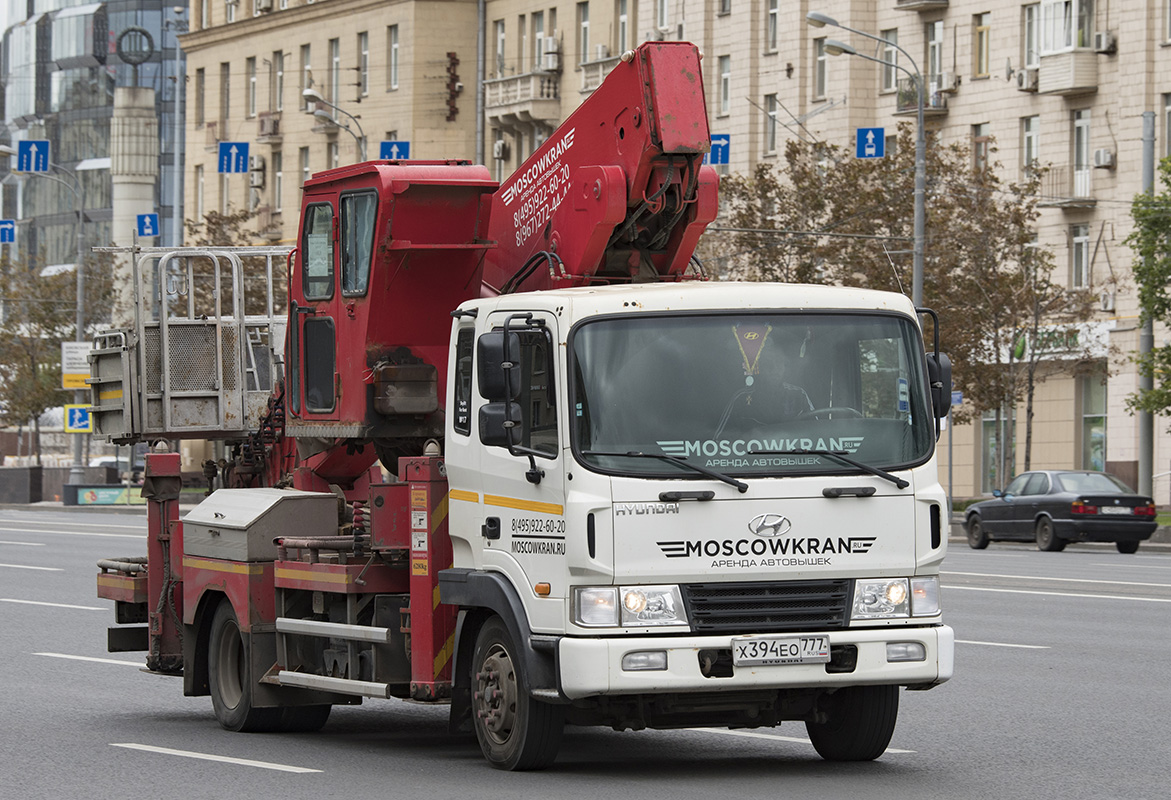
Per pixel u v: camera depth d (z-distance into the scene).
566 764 25.36
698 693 23.06
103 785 23.89
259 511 28.92
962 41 127.00
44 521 119.69
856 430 23.36
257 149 182.75
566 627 22.61
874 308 23.84
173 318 33.72
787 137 137.75
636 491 22.53
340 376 29.25
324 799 22.45
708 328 23.30
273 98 180.75
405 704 34.47
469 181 28.17
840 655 22.89
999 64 124.50
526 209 28.44
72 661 40.34
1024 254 108.69
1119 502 80.75
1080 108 119.06
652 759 26.02
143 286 33.72
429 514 25.38
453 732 29.69
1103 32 116.19
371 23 167.25
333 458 30.31
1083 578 59.72
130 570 33.22
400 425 28.77
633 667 22.27
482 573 24.31
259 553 28.78
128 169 187.62
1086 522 80.44
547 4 153.62
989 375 109.00
